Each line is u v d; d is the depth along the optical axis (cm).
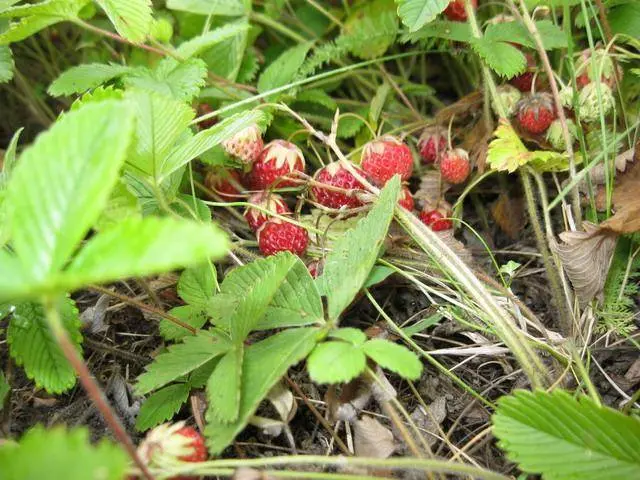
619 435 10
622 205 15
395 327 14
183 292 14
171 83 16
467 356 15
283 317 12
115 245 7
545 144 17
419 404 14
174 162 13
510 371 15
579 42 20
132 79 17
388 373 15
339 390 13
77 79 17
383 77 21
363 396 12
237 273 14
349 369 10
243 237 18
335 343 11
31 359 12
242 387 11
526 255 18
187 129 15
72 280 7
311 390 14
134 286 17
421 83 23
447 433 13
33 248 7
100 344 15
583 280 15
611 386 14
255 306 12
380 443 12
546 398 10
